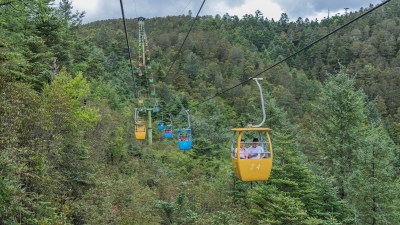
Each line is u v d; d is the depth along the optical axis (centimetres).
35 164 988
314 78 12331
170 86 9312
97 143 1953
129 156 2845
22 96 1045
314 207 2144
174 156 3719
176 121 5925
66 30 3447
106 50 9525
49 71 1691
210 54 13300
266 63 13000
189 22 16725
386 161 2189
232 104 9019
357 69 11156
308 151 4072
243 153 882
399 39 12281
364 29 14488
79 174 1405
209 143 4284
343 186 2280
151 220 1527
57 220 881
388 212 2114
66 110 1298
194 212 1866
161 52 12575
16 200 692
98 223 1140
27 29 2139
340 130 2498
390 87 9112
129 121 3894
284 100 7756
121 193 1509
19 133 964
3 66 1227
